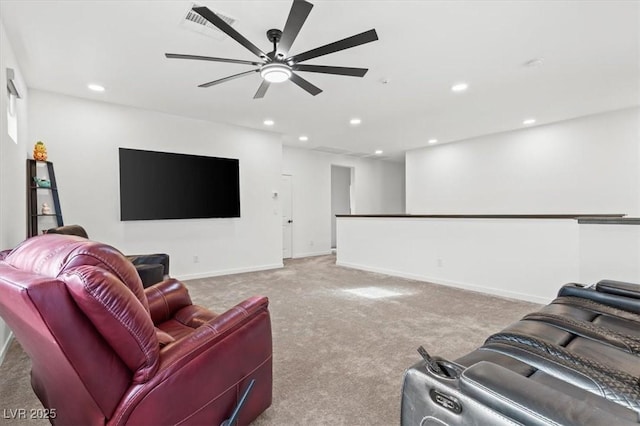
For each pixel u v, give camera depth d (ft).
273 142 19.17
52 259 3.40
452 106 14.38
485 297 12.47
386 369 6.86
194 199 15.90
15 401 5.84
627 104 14.16
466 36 8.70
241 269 17.81
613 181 15.10
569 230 11.00
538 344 3.89
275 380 6.44
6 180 8.27
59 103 12.62
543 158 17.34
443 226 14.62
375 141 21.43
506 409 2.41
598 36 8.73
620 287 5.47
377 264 17.71
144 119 14.66
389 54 9.66
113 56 9.64
